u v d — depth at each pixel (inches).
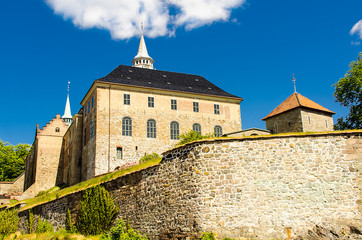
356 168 816.3
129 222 984.3
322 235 753.0
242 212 790.5
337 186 808.3
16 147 3174.2
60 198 1239.5
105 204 1058.1
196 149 852.6
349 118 1696.6
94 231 1064.8
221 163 828.0
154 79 2250.2
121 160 1894.7
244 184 809.5
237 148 836.0
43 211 1306.6
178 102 2124.8
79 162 2124.8
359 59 1743.4
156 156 1793.8
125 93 2004.2
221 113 2229.3
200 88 2300.7
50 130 2571.4
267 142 839.1
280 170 820.0
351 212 790.5
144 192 959.0
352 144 831.7
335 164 822.5
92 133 1956.2
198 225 799.1
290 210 792.3
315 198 800.9
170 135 2050.9
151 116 2031.3
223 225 784.3
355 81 1670.8
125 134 1943.9
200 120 2155.5
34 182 2450.8
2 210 1593.3
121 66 2298.2
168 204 881.5
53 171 2501.2
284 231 775.7
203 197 811.4
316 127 1920.5
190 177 844.6
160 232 884.0
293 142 837.8
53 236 1100.5
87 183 1283.2
